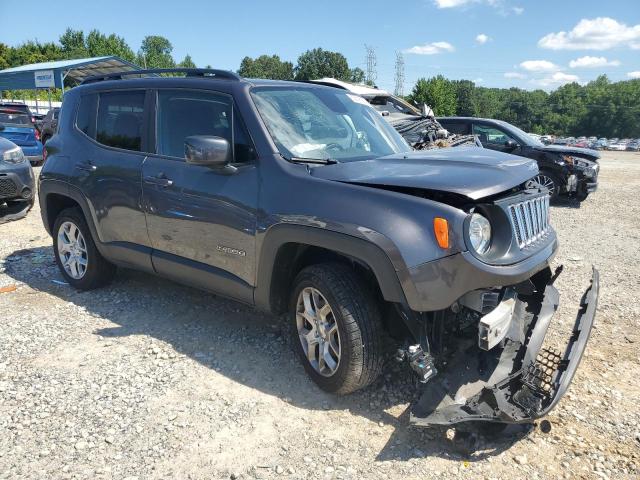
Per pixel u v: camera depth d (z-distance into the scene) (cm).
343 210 295
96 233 463
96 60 2392
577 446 286
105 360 371
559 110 12662
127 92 444
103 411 312
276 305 349
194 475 262
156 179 398
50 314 450
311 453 278
